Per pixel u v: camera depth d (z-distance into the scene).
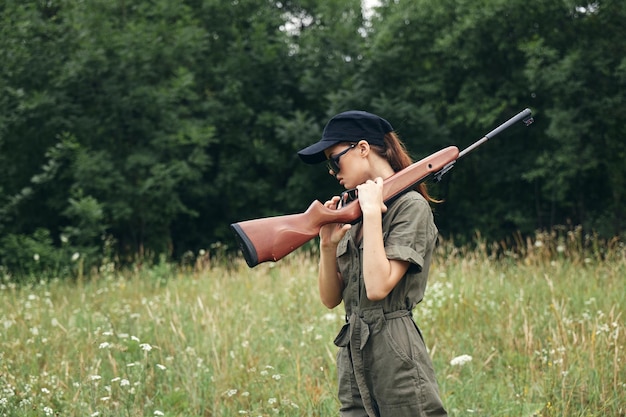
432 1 15.97
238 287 8.10
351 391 2.82
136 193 14.52
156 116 15.33
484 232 16.50
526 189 16.58
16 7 14.89
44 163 15.51
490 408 4.29
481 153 16.83
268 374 4.77
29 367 5.02
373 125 2.81
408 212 2.70
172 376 4.77
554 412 4.12
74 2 15.32
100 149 15.14
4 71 14.43
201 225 18.00
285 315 6.61
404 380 2.67
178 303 6.64
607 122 14.23
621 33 14.43
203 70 17.23
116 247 16.05
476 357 5.20
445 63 16.23
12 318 6.31
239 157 17.42
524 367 4.85
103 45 14.84
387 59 16.16
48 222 16.19
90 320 6.25
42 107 14.63
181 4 16.98
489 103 15.39
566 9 14.91
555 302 5.76
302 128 15.78
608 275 7.24
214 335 5.34
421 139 15.48
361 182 2.82
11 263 13.01
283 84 17.66
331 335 5.61
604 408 4.13
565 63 13.79
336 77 16.38
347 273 2.80
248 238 2.74
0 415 4.10
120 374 4.81
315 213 2.76
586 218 15.63
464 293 6.44
